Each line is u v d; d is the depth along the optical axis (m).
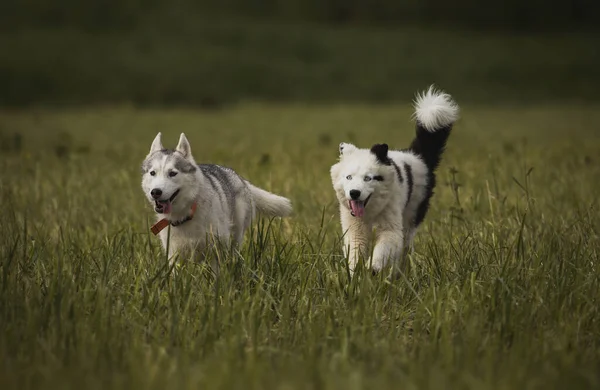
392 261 9.59
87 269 8.88
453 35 101.94
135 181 16.70
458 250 9.87
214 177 9.97
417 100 11.30
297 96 76.12
